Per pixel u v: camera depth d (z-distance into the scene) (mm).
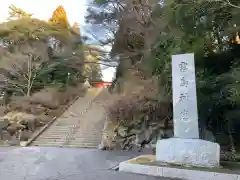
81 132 13523
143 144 10727
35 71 18828
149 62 10992
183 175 5797
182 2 7719
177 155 6449
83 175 6148
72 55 18906
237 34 8367
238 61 8312
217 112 8914
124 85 13164
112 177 5910
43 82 19859
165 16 9461
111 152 10141
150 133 10758
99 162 7906
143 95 11398
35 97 17703
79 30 17562
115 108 12156
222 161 7152
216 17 7691
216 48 8797
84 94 21859
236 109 8445
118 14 13305
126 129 11312
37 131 14359
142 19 12273
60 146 12188
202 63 8734
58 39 19359
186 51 8141
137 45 13508
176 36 8516
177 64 6805
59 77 21250
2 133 13969
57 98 19016
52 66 19531
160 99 10289
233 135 9102
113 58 14469
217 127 9383
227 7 7078
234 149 8516
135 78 12844
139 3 12328
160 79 10062
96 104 18109
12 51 18266
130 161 6918
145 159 7227
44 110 17062
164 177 5895
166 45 9398
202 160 6152
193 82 6562
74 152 10219
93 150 10805
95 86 24719
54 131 14227
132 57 13672
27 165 7477
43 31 18906
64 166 7281
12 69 17969
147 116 11219
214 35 8477
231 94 7625
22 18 19156
